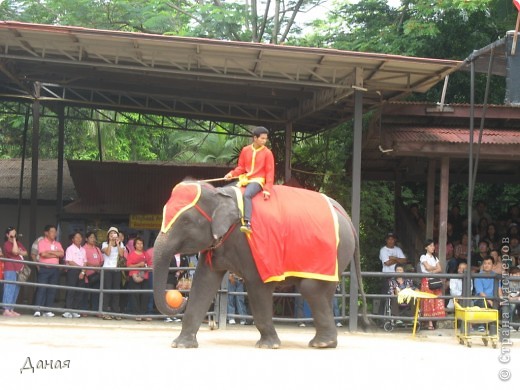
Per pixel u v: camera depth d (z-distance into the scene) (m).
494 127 18.17
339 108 18.95
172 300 10.66
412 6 23.00
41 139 30.14
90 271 16.52
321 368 9.55
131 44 14.66
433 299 15.41
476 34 22.33
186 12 26.67
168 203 10.73
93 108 21.47
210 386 8.16
